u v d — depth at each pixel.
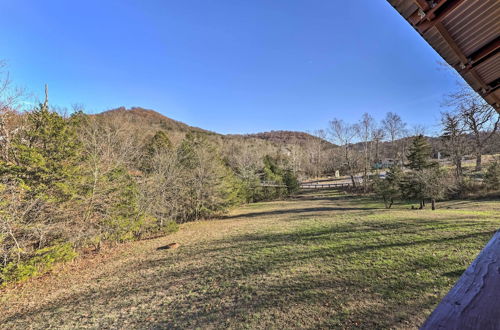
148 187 12.91
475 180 18.41
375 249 7.30
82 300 5.78
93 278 7.27
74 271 8.03
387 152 42.00
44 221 7.52
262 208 23.00
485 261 1.30
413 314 3.98
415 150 19.16
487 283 1.04
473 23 1.78
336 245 8.12
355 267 6.11
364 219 12.23
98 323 4.62
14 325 4.89
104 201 9.69
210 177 18.42
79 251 9.15
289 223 13.41
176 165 16.52
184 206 17.41
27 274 6.63
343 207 19.27
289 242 9.12
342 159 38.03
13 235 6.54
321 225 11.73
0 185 6.49
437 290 4.64
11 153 7.73
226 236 11.48
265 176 30.91
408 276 5.32
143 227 12.30
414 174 15.77
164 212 14.09
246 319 4.30
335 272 5.93
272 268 6.63
